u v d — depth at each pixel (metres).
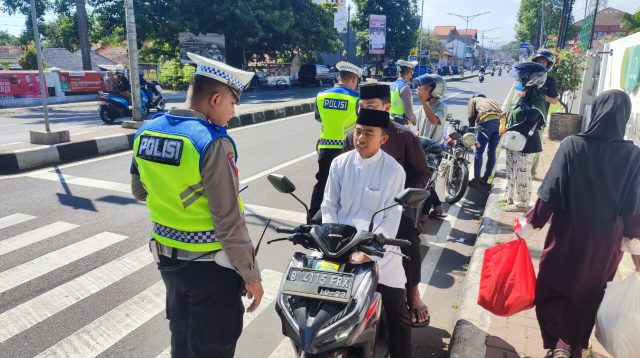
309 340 2.12
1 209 6.25
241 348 3.47
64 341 3.47
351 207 2.86
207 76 2.22
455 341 3.25
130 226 5.72
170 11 30.86
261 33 32.31
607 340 2.69
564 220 2.75
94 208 6.33
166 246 2.30
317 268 2.37
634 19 17.55
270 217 6.10
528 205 5.91
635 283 2.61
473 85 40.25
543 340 2.99
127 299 4.08
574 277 2.73
